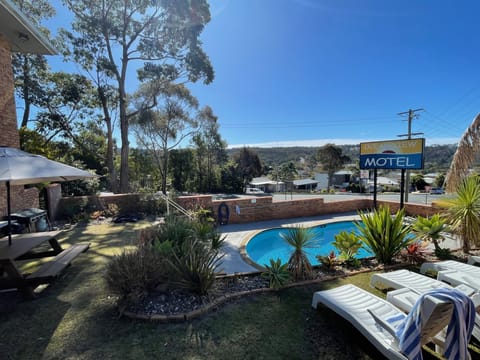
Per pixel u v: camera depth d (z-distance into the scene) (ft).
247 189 126.21
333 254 14.96
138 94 61.98
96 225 23.54
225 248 19.89
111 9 46.73
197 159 109.70
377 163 30.12
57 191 27.61
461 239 17.47
